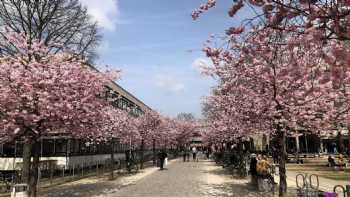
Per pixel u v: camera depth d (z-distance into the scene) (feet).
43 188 69.56
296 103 43.93
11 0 75.46
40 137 49.85
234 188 66.33
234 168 93.97
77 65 52.11
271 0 16.15
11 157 96.73
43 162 87.56
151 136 136.15
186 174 101.65
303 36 15.40
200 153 275.80
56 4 78.48
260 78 43.14
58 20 79.51
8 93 45.60
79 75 50.52
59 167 98.07
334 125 48.80
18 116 45.62
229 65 44.93
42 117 46.21
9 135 48.62
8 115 46.42
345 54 14.11
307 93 20.39
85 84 51.60
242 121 55.98
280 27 17.69
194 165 150.10
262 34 19.67
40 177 80.23
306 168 113.50
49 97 45.83
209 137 147.54
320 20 15.02
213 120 101.04
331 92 37.83
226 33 18.34
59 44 64.95
